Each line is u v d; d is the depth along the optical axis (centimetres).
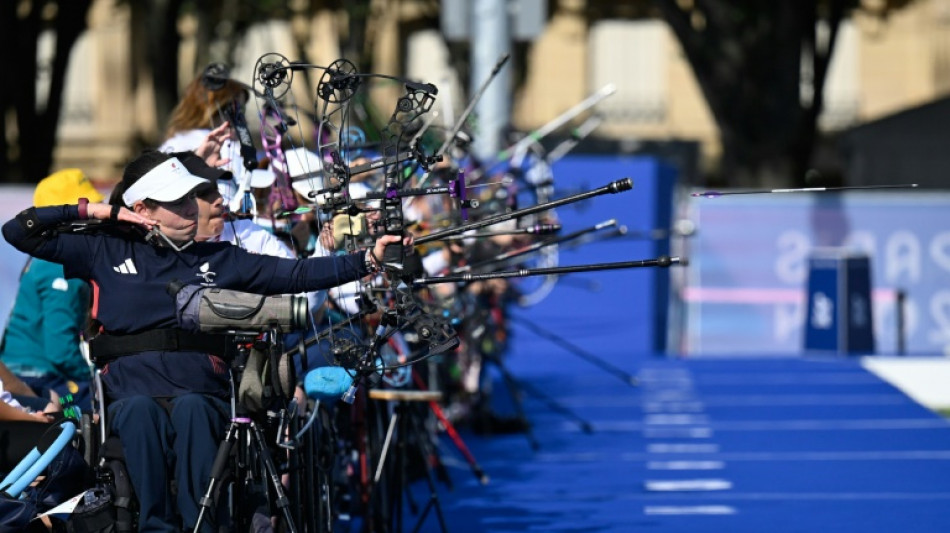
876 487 3006
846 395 4375
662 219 5322
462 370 3591
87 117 12488
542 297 5219
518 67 12206
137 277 1841
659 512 2769
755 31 6994
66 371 2331
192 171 1908
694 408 4169
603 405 4250
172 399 1820
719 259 5400
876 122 7081
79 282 2309
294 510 1895
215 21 10238
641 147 8062
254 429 1780
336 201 1869
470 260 3027
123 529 1741
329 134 2327
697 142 8112
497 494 2962
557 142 6512
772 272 5372
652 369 4997
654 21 12312
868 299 5250
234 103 2222
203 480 1759
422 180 2581
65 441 1833
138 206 1855
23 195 4088
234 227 2067
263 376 1769
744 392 4475
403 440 2380
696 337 5406
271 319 1788
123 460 1767
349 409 2336
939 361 4831
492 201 3044
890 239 5312
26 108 7344
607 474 3186
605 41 12356
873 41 12231
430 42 12112
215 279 1853
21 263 4047
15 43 7256
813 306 5291
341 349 1870
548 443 3603
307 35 11306
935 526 2619
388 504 2412
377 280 2306
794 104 7025
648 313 5347
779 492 2962
